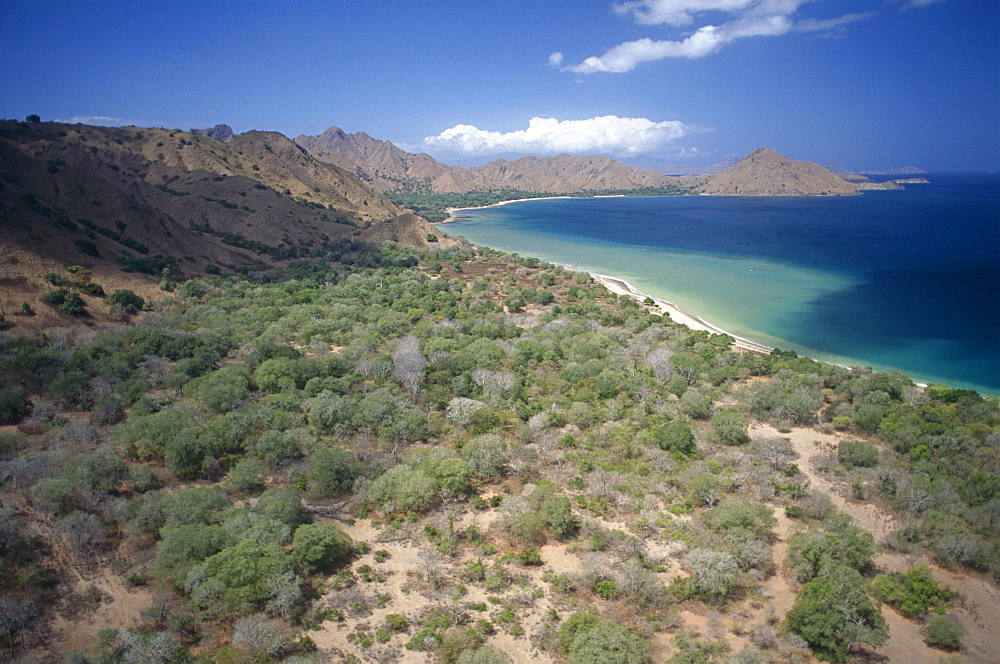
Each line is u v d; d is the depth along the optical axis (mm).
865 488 53594
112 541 44469
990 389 86500
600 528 48125
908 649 36594
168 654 33688
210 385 69688
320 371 76625
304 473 54031
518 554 44781
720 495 52031
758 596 40656
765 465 57594
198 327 98562
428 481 51062
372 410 64125
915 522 48625
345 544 44156
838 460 60219
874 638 35219
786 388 78438
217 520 45594
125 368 74062
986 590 42094
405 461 56594
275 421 61281
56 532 44188
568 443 61875
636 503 51062
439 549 45219
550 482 54500
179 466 52469
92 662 32781
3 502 46656
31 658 33812
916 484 52906
